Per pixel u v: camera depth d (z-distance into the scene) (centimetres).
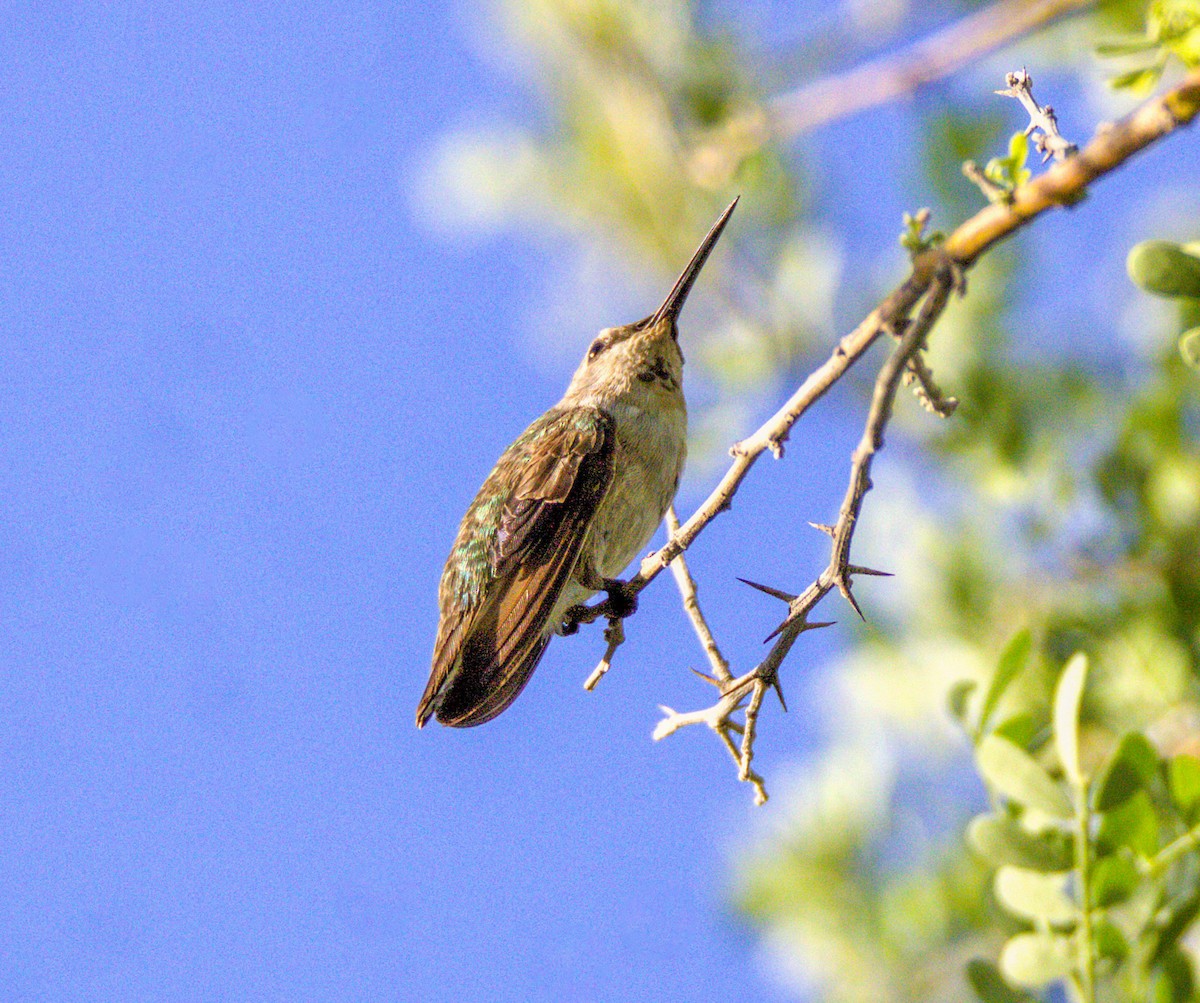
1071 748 548
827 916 801
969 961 577
